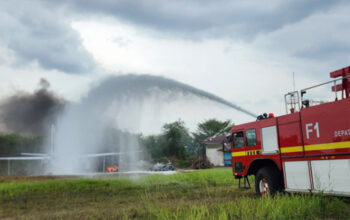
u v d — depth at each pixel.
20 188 11.61
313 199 6.54
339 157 6.62
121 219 6.65
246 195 9.78
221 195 10.01
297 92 8.16
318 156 7.12
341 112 6.66
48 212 7.74
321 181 7.00
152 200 9.15
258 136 9.20
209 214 6.44
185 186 12.90
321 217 6.00
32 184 12.27
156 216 6.65
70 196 10.48
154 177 15.91
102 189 11.99
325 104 7.05
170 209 7.18
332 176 6.75
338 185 6.60
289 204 6.36
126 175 19.28
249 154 9.54
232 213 6.32
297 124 7.77
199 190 11.56
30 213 7.69
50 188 11.80
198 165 41.09
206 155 46.00
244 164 9.77
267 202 6.64
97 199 9.82
